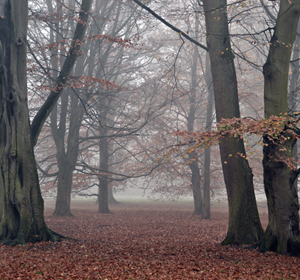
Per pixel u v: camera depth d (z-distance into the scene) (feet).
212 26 38.04
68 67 42.45
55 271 23.81
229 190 36.22
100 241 38.32
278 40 32.01
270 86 32.22
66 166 72.28
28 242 35.53
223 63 37.47
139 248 33.47
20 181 36.78
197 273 23.44
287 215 30.27
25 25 37.76
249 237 34.76
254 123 26.09
